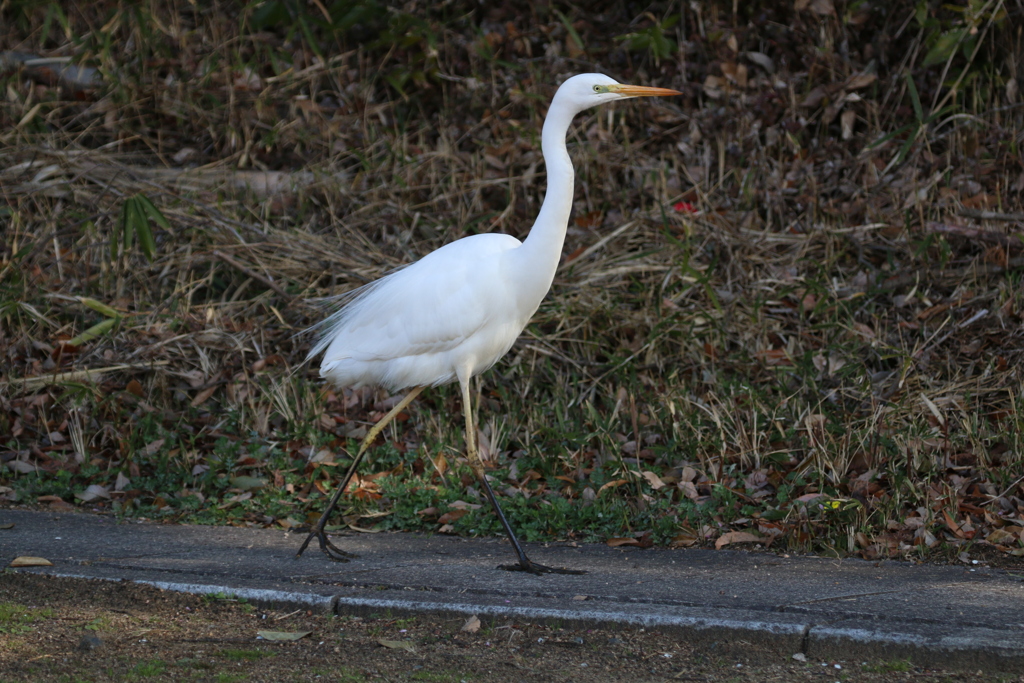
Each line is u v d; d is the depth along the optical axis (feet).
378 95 51.72
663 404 32.91
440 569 23.70
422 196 44.68
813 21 46.01
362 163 45.55
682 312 36.91
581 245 40.04
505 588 22.06
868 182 42.04
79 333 38.22
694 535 26.30
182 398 35.63
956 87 43.01
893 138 43.14
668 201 41.91
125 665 18.29
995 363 33.12
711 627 19.70
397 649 19.31
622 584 22.47
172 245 41.52
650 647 19.45
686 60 47.78
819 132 45.32
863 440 29.53
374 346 26.03
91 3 53.83
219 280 40.86
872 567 23.89
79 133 48.34
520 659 18.89
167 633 20.02
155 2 52.80
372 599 21.33
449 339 25.53
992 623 19.58
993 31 43.93
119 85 48.57
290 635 19.89
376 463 31.63
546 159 25.59
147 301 39.45
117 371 35.83
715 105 45.55
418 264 26.48
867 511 26.78
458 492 29.14
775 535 25.90
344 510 28.71
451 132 46.57
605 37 49.14
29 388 34.86
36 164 43.98
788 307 37.99
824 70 45.47
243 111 48.14
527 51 49.29
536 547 26.07
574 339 36.40
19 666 18.03
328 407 34.96
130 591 21.99
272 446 32.32
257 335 37.45
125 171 44.11
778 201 41.27
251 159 47.52
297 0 51.52
